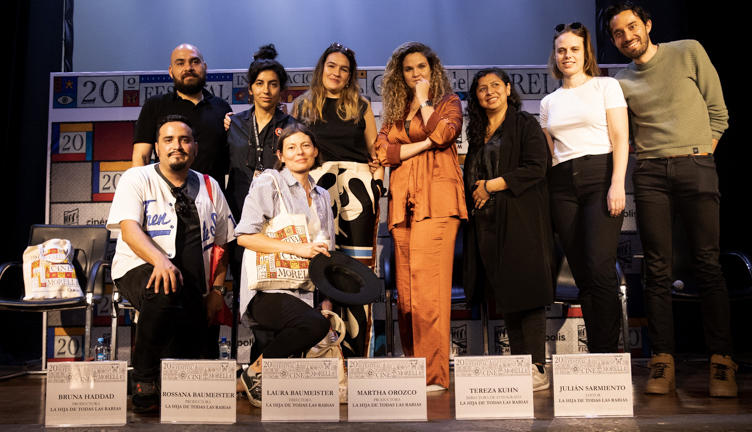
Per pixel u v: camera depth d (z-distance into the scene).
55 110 3.89
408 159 2.70
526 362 1.84
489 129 2.80
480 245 2.67
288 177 2.36
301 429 1.77
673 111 2.48
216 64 5.18
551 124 2.71
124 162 3.88
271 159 2.80
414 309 2.62
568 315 3.82
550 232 2.68
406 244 2.74
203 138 2.95
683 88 2.48
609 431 1.73
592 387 1.83
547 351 3.81
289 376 1.87
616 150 2.52
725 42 4.04
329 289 2.07
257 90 2.81
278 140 2.56
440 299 2.59
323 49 5.21
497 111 2.77
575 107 2.65
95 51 5.11
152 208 2.32
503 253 2.57
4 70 4.37
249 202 2.26
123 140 3.88
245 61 5.19
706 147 2.43
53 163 3.88
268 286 2.19
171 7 5.18
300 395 1.86
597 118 2.59
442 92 2.75
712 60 4.07
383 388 1.84
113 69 5.11
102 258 3.61
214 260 2.49
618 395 1.84
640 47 2.55
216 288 2.52
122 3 5.16
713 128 2.54
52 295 3.35
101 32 5.12
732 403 2.14
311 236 2.34
